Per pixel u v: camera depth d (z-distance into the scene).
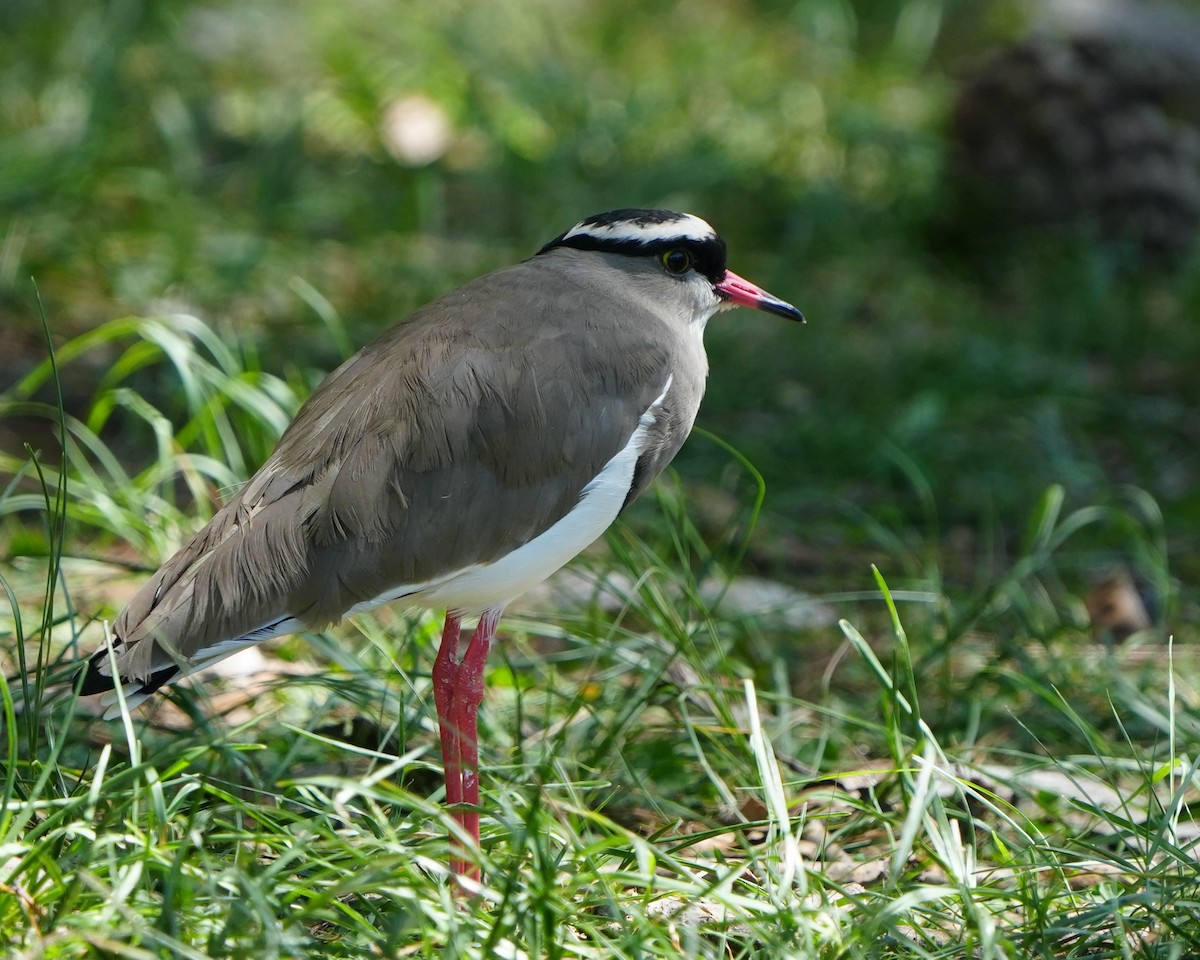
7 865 7.11
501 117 21.12
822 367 16.44
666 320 9.27
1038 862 7.98
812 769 9.59
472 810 7.59
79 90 19.27
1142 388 16.89
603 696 10.08
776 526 13.62
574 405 8.38
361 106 20.98
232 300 16.30
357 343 15.66
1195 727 9.66
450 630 8.90
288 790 8.58
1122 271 19.62
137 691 7.73
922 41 24.97
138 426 13.59
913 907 7.38
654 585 10.21
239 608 7.80
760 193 20.55
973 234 20.34
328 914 6.81
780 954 6.68
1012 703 10.51
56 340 15.02
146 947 6.41
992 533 13.45
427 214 18.38
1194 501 14.11
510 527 8.24
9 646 9.77
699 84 22.97
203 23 23.28
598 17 25.73
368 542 7.98
